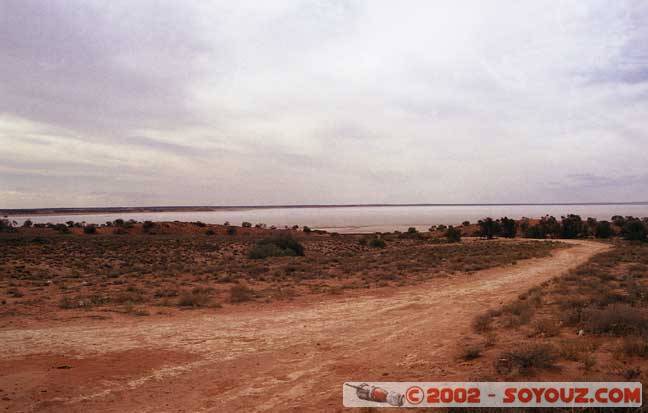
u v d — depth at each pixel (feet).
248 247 192.54
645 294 49.65
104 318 47.39
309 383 27.32
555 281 71.51
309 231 321.52
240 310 53.36
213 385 27.27
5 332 40.55
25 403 23.54
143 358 32.91
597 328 33.94
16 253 143.33
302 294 65.92
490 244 215.92
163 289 69.41
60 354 33.47
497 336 35.96
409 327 42.96
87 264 120.06
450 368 28.43
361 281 80.59
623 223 354.95
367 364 30.96
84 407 23.52
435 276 88.38
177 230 306.55
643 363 26.27
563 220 324.60
